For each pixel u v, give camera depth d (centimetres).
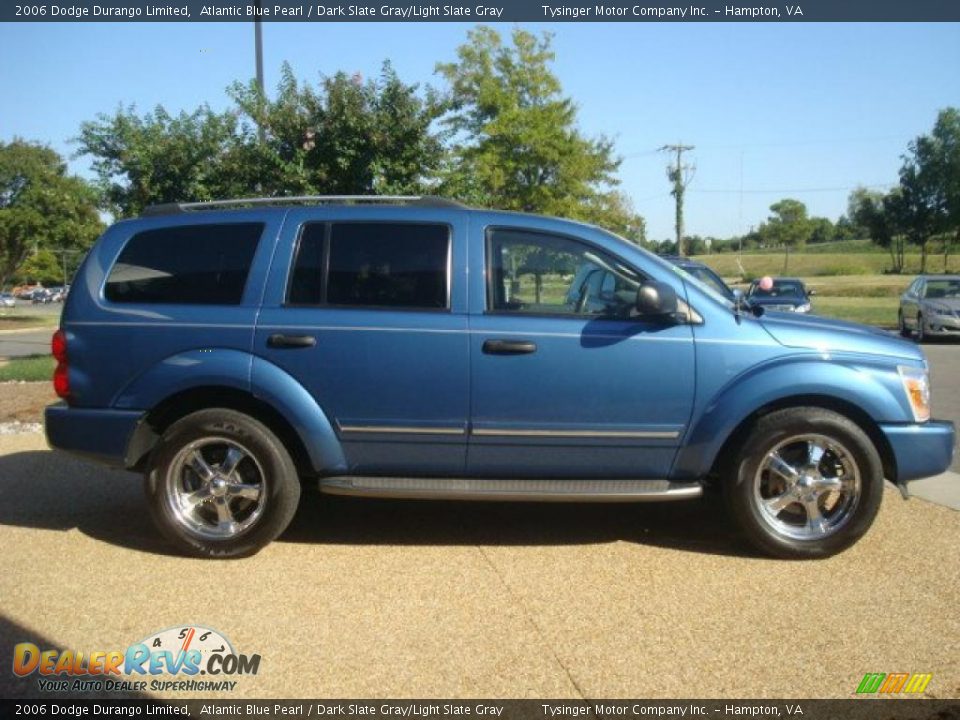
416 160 1054
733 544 493
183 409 486
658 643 367
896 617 392
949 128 5878
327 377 459
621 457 466
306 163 1036
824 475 468
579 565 459
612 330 458
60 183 3153
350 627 383
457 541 499
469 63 2544
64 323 483
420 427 461
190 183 1091
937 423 473
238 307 469
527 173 2611
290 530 520
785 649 362
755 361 458
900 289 4750
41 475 652
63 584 434
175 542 468
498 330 456
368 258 471
